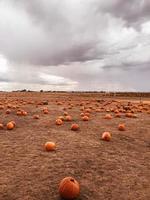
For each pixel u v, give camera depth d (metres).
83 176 8.23
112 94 72.75
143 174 8.66
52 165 9.05
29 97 53.38
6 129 15.34
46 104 33.34
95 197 6.95
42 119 19.44
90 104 35.16
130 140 13.37
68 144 11.87
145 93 75.19
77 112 24.52
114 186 7.64
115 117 21.59
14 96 56.16
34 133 14.16
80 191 7.23
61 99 48.41
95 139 13.09
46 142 11.69
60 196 6.87
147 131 15.83
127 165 9.45
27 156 10.01
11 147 11.26
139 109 28.06
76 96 62.38
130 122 19.06
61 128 15.79
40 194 6.97
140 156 10.66
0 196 6.82
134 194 7.21
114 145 12.16
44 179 7.89
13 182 7.64
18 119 19.33
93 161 9.65
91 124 17.56
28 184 7.53
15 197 6.78
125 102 41.84
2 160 9.52
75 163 9.34
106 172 8.66
